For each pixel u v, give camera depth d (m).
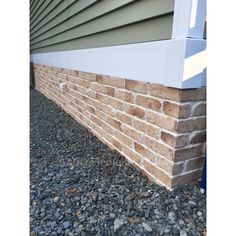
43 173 1.81
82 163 1.96
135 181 1.60
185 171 1.42
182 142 1.34
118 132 2.04
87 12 2.40
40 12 5.03
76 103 3.24
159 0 1.37
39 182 1.66
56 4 3.60
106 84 2.17
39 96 5.64
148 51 1.48
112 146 2.21
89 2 2.30
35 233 1.18
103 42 2.15
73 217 1.28
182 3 1.19
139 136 1.69
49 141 2.58
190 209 1.27
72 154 2.18
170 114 1.34
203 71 1.26
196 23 1.19
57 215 1.30
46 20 4.53
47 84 5.29
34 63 6.82
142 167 1.69
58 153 2.22
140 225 1.19
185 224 1.17
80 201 1.42
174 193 1.39
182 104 1.27
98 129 2.53
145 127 1.60
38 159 2.10
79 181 1.66
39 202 1.42
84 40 2.62
